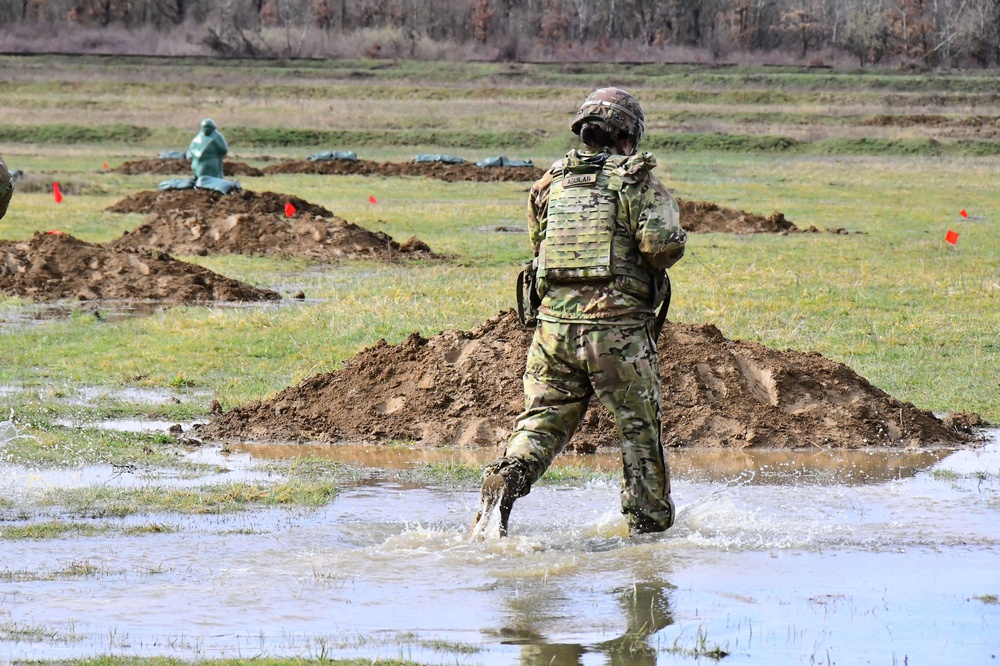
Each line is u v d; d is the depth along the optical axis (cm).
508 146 14225
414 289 4494
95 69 18138
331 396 2548
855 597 1394
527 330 2594
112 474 2027
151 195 7412
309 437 2411
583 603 1368
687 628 1281
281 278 5031
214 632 1250
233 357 3275
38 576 1445
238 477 2030
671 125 15262
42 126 14062
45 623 1271
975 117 15638
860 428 2412
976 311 4056
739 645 1224
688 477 2091
